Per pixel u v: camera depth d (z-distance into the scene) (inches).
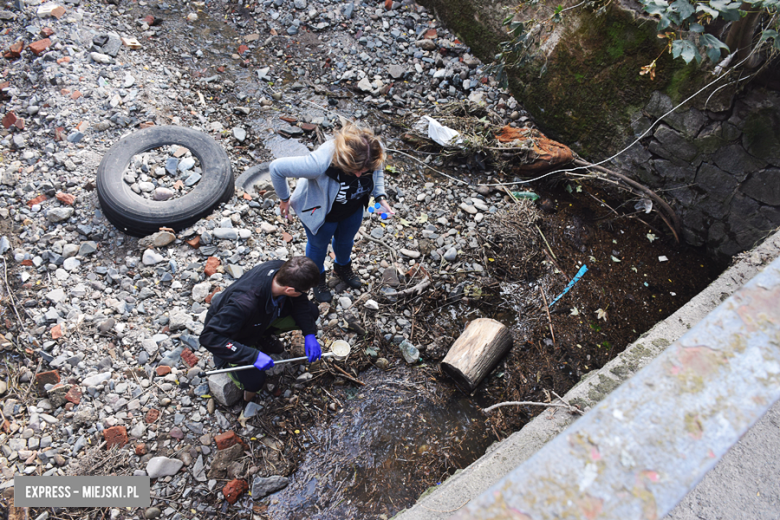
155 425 116.8
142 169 154.9
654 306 166.6
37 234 144.5
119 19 208.1
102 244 146.4
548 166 187.5
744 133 162.9
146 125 171.6
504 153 190.1
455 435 128.0
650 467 27.5
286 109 198.2
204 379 124.6
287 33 223.8
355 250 159.3
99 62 184.1
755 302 33.7
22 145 161.6
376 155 103.3
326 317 142.2
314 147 186.9
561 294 163.2
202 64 205.9
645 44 171.6
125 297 135.0
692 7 136.5
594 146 198.8
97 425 114.7
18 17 190.5
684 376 30.6
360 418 127.8
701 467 27.5
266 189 166.1
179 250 146.6
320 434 123.9
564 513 26.4
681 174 181.2
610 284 169.5
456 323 150.2
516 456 88.7
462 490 84.9
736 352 31.4
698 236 184.9
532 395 137.6
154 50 202.5
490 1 211.2
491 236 170.7
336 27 227.3
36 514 102.1
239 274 143.0
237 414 122.4
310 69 214.1
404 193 178.9
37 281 136.1
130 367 124.4
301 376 130.3
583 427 29.1
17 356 123.8
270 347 128.0
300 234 160.1
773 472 74.4
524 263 166.7
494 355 136.4
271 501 112.1
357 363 136.5
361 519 111.3
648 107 179.2
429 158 193.2
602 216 189.0
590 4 180.2
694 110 169.5
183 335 130.0
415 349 139.8
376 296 149.2
